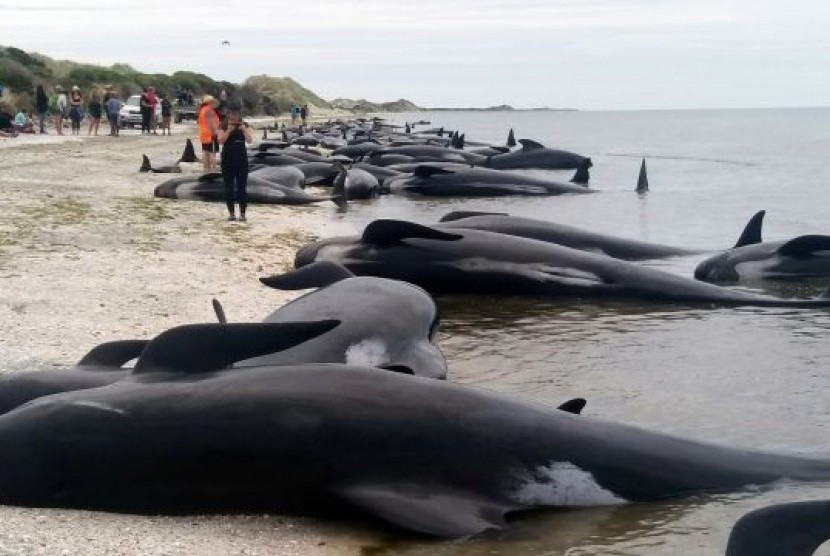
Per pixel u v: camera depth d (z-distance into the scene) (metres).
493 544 6.64
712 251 18.38
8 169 30.31
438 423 7.07
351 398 7.07
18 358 9.95
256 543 6.61
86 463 6.98
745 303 14.02
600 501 7.16
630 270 14.59
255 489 6.97
